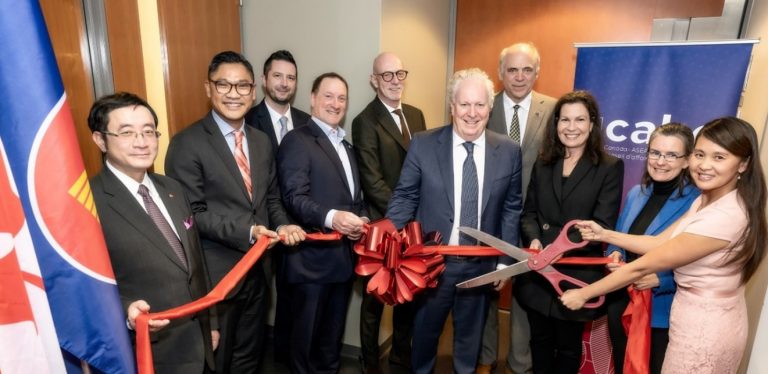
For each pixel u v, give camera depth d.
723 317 1.40
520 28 3.23
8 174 0.91
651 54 2.31
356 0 2.34
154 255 1.32
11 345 0.93
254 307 2.05
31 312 0.95
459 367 1.95
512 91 2.40
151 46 2.13
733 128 1.30
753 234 1.32
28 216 0.94
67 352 1.11
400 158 2.31
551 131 1.85
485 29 3.32
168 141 2.21
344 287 2.15
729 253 1.35
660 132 1.65
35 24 0.90
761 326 1.25
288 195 1.91
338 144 2.11
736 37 2.56
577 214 1.78
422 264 1.60
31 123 0.91
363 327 2.43
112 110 1.26
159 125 2.22
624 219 1.81
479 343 1.94
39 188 0.94
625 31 3.00
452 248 1.71
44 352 0.97
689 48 2.24
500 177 1.80
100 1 1.88
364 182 2.24
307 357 2.09
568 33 3.12
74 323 1.00
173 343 1.39
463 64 3.42
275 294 2.68
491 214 1.82
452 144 1.81
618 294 1.74
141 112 1.30
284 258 2.07
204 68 2.35
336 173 2.00
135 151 1.28
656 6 2.90
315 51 2.49
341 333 2.24
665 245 1.40
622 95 2.38
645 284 1.56
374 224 1.66
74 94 1.82
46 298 0.97
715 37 2.59
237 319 1.95
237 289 1.88
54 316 0.99
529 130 2.39
